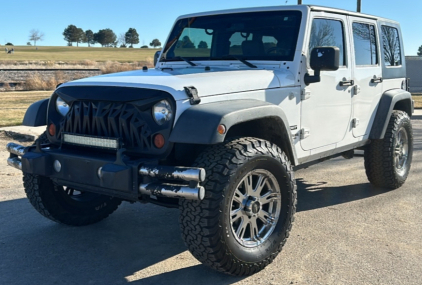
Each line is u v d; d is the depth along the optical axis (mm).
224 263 3029
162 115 3035
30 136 8711
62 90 3545
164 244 3873
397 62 5797
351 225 4316
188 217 2953
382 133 5129
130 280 3201
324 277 3215
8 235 4066
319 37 4230
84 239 3982
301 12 4098
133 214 4695
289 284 3115
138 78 3361
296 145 3994
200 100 3104
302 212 4730
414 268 3363
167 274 3289
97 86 3354
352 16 4777
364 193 5457
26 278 3236
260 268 3268
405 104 5871
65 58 69938
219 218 2932
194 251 3033
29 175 3883
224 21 4508
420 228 4234
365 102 4965
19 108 14320
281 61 3990
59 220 4105
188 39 4688
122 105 3156
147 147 3084
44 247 3797
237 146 3107
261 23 4270
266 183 3363
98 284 3146
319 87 4191
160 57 4781
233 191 3021
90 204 4289
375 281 3152
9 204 4969
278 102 3730
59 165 3369
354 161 7402
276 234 3383
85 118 3352
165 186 2896
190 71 3846
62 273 3318
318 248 3748
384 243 3855
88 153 3318
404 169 5684
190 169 2809
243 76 3529
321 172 6621
